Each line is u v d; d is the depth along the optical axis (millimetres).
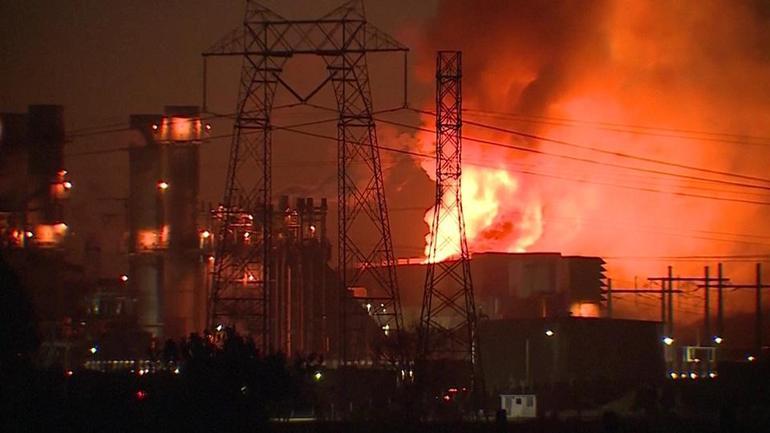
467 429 101938
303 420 117438
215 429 92438
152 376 103938
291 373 105188
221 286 161875
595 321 162125
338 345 163750
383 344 141500
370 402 127938
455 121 140375
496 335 162500
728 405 114750
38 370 103562
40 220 164000
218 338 109750
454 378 134125
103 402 96375
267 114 141000
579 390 146750
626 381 152000
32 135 165500
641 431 98375
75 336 157250
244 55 141125
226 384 94125
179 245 164750
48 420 91688
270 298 148250
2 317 103438
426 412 120812
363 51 140750
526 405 136000
